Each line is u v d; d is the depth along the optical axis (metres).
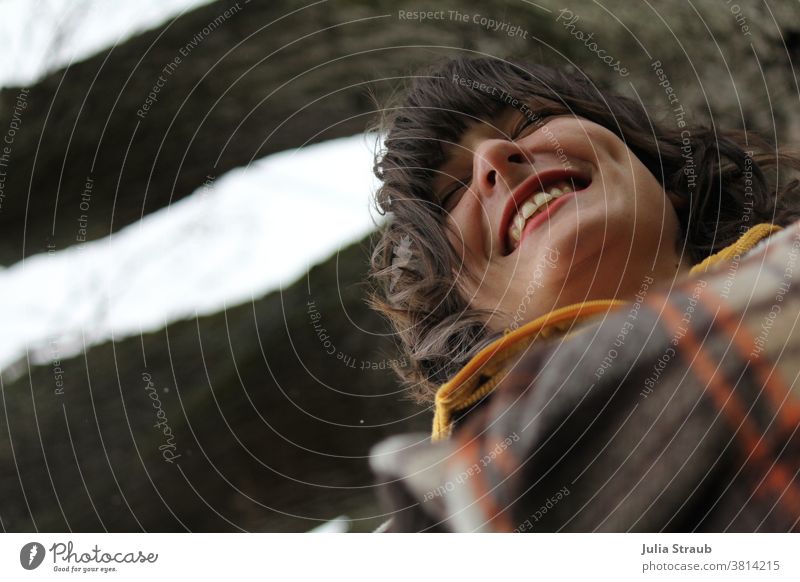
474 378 0.71
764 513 0.43
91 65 1.58
